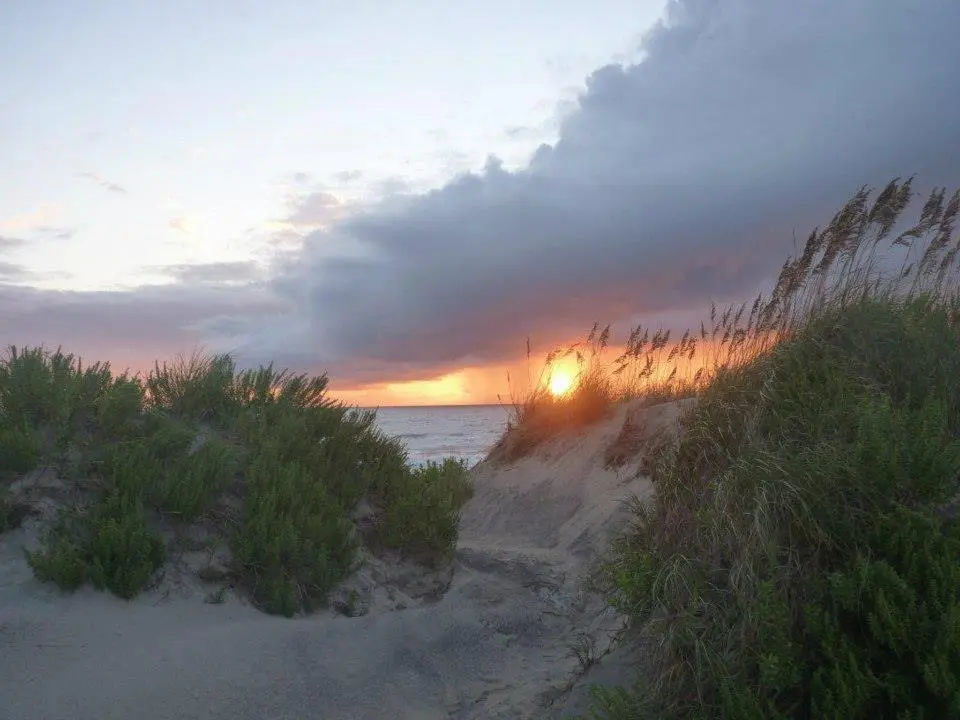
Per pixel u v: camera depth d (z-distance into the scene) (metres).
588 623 5.50
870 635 3.09
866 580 3.06
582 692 4.17
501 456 11.25
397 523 5.86
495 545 7.88
